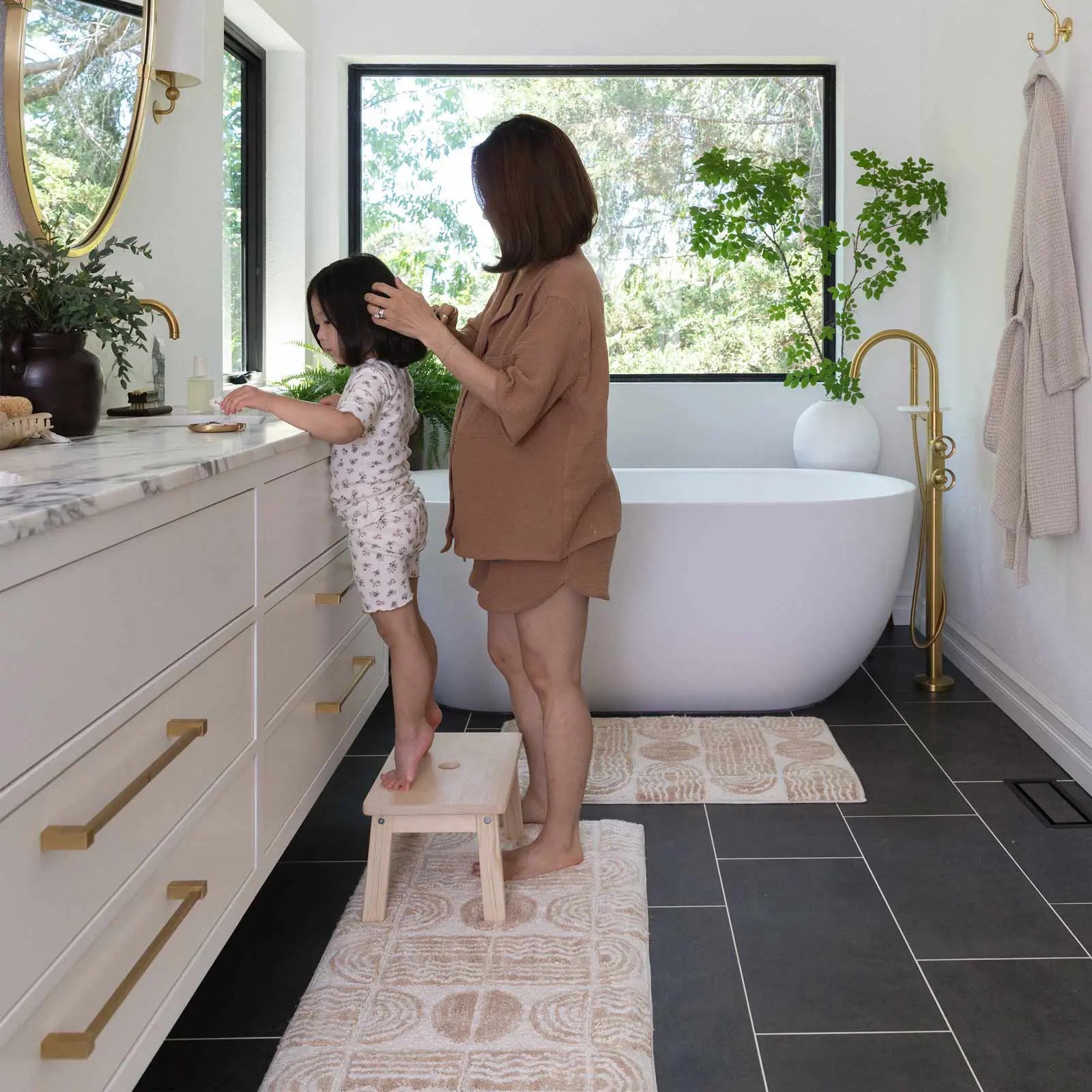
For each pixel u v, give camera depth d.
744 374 4.30
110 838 1.10
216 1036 1.65
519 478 1.97
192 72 2.56
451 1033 1.62
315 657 1.92
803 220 4.27
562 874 2.14
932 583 3.39
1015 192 2.98
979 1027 1.66
